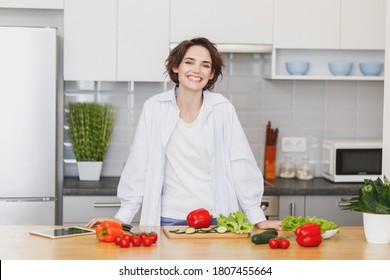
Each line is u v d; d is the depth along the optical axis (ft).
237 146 10.78
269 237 8.75
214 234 9.11
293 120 16.30
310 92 16.31
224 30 14.82
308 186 14.46
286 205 14.21
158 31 14.71
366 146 15.02
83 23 14.58
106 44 14.65
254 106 16.20
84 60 14.62
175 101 10.67
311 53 15.76
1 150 13.67
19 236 9.13
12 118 13.69
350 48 15.10
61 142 15.47
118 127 15.97
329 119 16.39
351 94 16.40
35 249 8.29
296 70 15.15
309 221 9.30
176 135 10.72
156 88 16.03
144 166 10.78
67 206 13.94
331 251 8.36
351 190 14.29
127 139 15.99
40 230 9.52
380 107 16.49
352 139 16.44
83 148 15.11
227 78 16.12
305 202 14.25
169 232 9.25
